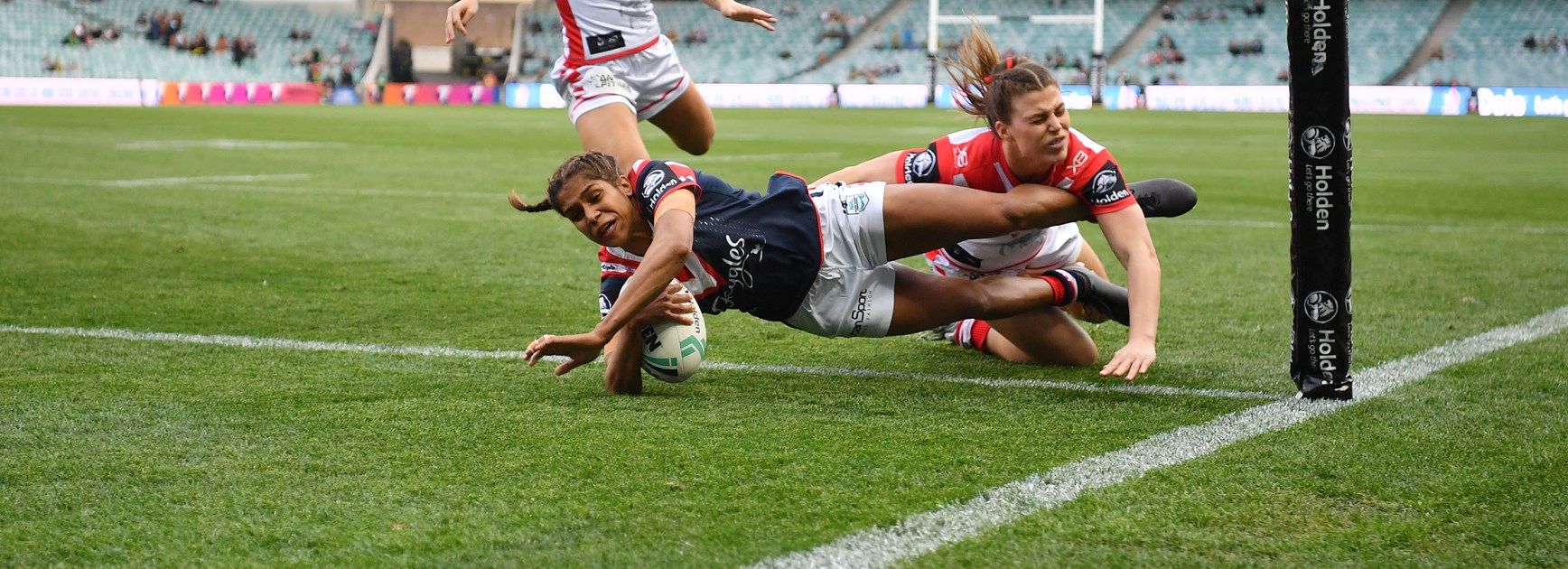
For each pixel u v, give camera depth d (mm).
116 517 2547
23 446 3037
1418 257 6984
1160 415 3396
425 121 25344
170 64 40469
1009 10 40688
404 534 2453
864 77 40250
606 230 3453
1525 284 5949
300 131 20766
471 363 4113
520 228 8172
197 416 3340
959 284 3809
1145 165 15039
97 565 2299
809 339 4578
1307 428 3230
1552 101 31438
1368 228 8484
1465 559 2312
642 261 3359
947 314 3781
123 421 3287
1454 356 4203
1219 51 38750
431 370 3986
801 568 2281
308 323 4859
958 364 4160
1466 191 11359
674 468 2875
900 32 40844
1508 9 38000
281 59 42250
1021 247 4137
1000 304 3830
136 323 4797
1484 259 6859
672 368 3576
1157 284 3504
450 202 9820
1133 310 3475
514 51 43562
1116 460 2939
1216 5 40062
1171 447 3049
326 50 43031
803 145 18781
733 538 2428
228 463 2906
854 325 3711
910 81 39969
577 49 5555
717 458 2955
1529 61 36812
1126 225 3590
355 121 24891
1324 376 3553
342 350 4312
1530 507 2586
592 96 5508
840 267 3658
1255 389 3740
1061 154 3514
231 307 5199
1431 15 38312
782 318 3730
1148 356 3328
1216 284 6027
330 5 45062
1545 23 37500
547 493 2693
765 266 3578
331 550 2373
